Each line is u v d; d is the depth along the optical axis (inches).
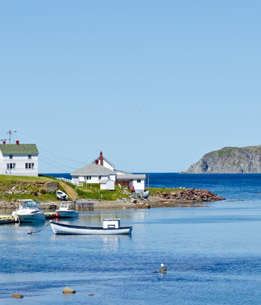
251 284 2394.2
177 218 5191.9
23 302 2127.2
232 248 3289.9
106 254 3073.3
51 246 3358.8
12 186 5974.4
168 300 2166.6
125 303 2123.5
